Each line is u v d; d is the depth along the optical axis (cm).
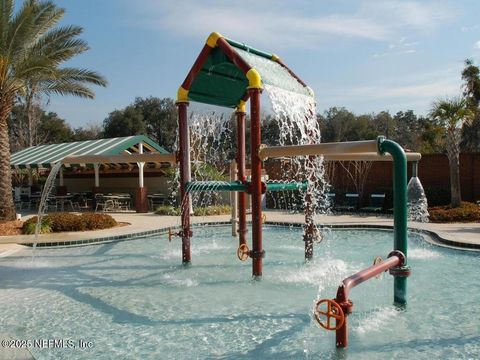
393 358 439
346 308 428
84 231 1331
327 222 1399
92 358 458
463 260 880
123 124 4325
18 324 568
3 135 1440
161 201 2173
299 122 884
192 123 1251
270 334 510
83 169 2409
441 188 1684
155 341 499
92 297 683
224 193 2059
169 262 926
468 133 2783
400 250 573
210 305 625
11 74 1423
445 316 558
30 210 2155
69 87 1545
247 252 771
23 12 1352
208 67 821
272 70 835
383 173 1830
